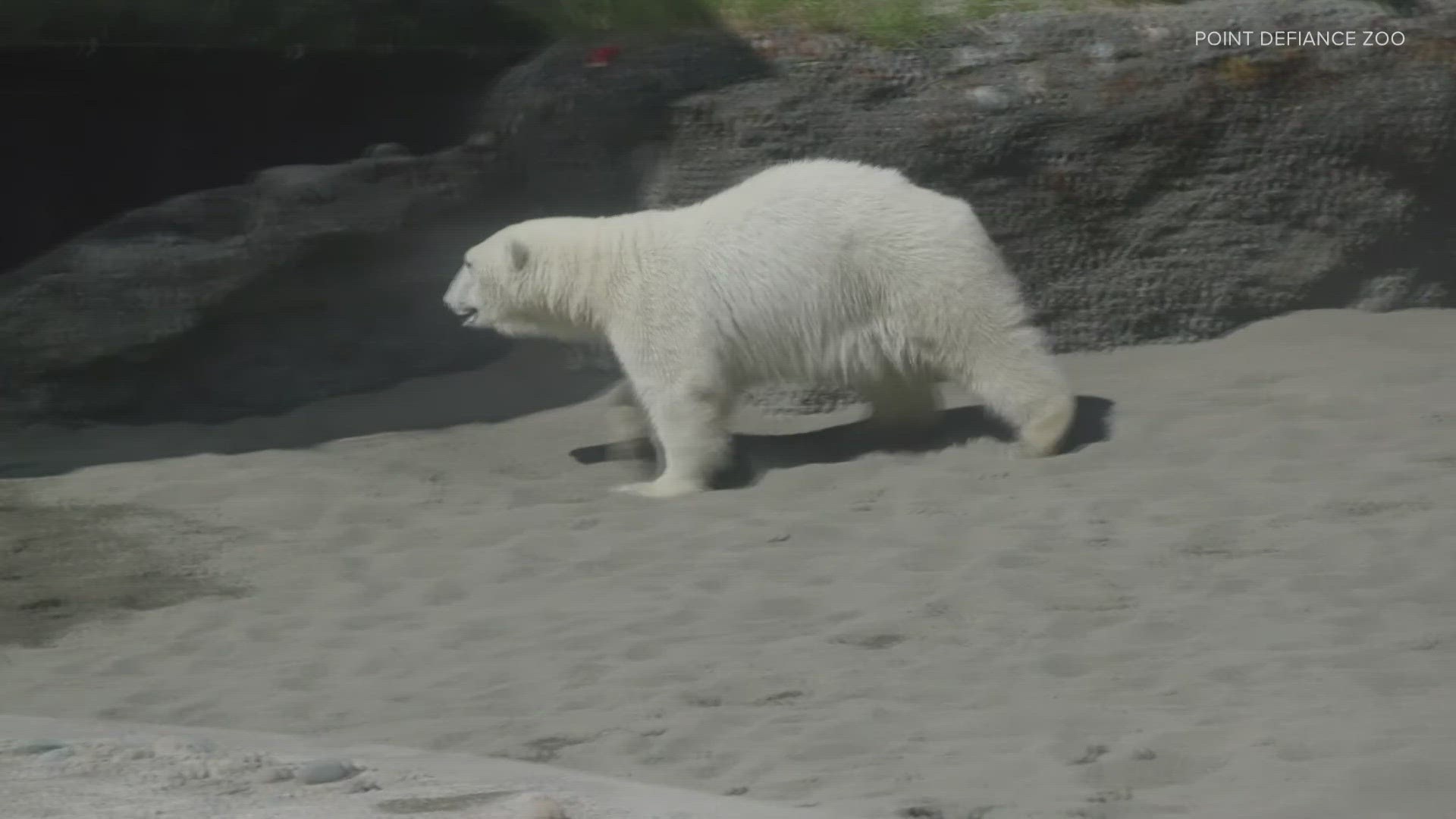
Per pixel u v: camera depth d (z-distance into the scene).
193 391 36.50
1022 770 16.06
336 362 37.16
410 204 37.69
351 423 34.78
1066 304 35.97
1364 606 21.55
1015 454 29.50
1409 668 19.06
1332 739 16.53
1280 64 36.09
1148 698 18.47
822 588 23.45
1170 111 35.66
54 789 14.27
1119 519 25.77
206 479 30.44
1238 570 23.17
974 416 31.86
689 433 29.28
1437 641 20.02
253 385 36.66
